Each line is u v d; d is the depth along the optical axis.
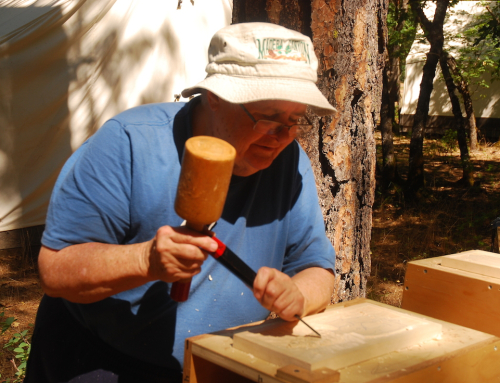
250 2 2.28
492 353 1.32
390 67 11.04
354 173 2.35
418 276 2.08
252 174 1.52
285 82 1.28
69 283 1.27
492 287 1.83
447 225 7.68
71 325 1.55
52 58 5.41
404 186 9.46
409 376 1.09
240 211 1.50
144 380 1.46
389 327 1.31
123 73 5.82
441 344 1.28
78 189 1.33
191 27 6.29
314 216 1.67
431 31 8.82
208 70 1.39
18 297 4.94
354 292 2.45
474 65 15.05
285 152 1.61
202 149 1.05
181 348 1.45
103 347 1.49
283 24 2.23
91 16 5.48
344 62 2.22
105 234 1.36
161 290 1.43
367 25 2.27
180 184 1.07
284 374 1.00
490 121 16.20
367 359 1.14
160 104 1.52
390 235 7.47
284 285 1.26
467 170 10.34
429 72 9.00
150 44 5.93
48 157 5.65
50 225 1.34
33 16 5.25
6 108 5.31
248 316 1.56
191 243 1.11
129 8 5.78
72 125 5.66
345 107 2.26
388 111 9.69
